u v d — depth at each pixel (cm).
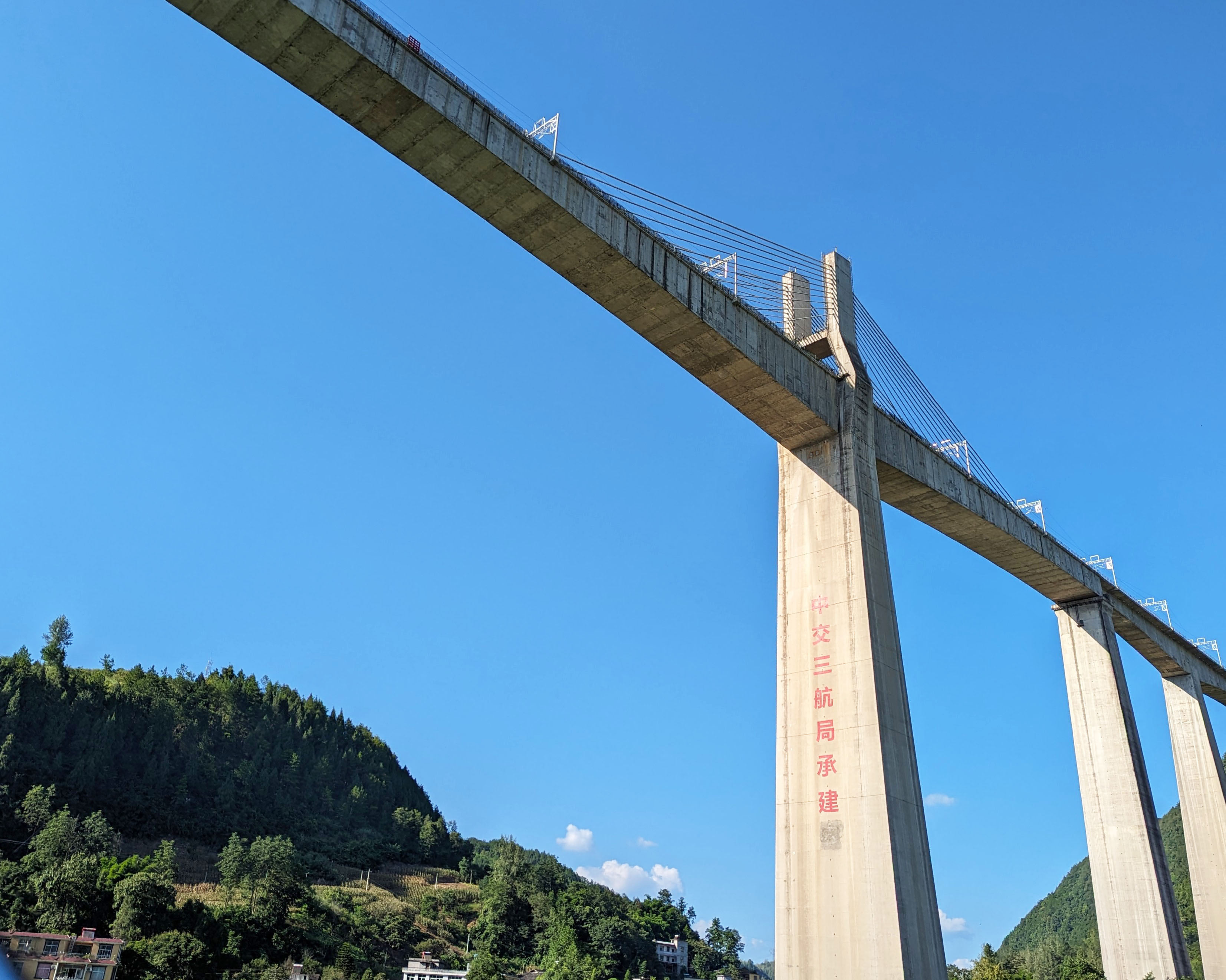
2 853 11788
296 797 17850
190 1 2139
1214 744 6419
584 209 2752
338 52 2253
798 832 3238
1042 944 14462
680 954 14575
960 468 4431
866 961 2925
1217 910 6116
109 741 15288
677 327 3127
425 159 2556
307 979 9588
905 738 3294
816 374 3638
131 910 8744
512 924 13788
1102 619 5522
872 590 3419
